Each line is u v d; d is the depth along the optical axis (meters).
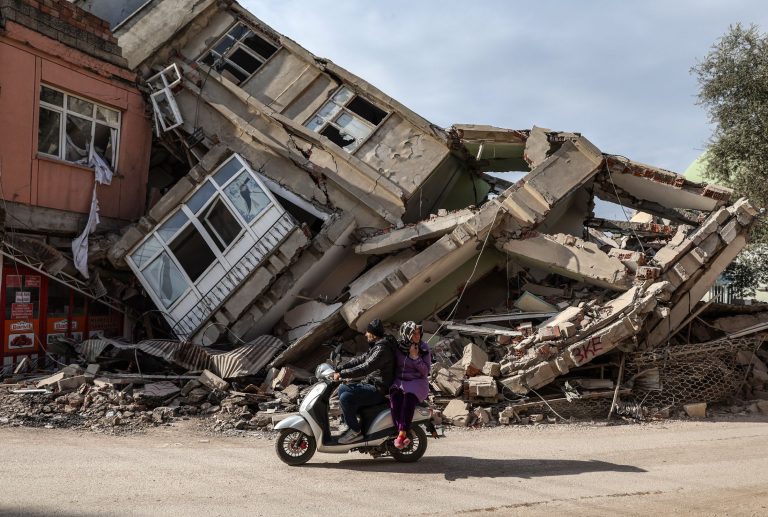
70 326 14.16
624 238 17.20
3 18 13.22
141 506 5.12
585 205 16.08
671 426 9.95
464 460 7.31
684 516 5.23
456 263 13.87
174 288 14.46
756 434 9.17
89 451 7.29
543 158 14.55
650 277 11.79
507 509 5.36
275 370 11.81
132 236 14.48
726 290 22.80
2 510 4.87
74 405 9.80
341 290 15.69
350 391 7.01
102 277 14.85
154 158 18.39
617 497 5.76
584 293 13.73
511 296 14.93
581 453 7.78
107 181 15.49
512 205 13.23
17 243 13.09
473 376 10.88
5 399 9.82
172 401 10.48
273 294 14.38
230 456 7.33
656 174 14.01
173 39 17.34
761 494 5.91
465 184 19.69
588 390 11.08
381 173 16.25
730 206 13.30
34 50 13.82
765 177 20.92
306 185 16.31
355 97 17.19
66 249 14.61
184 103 17.03
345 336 14.09
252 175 14.55
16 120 13.41
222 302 14.05
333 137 17.00
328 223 14.77
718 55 21.75
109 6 18.09
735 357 11.90
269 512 5.11
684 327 13.19
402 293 13.27
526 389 10.76
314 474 6.50
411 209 16.72
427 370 7.12
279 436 6.93
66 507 5.01
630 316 11.04
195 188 14.78
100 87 15.42
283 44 17.56
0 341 12.69
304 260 14.55
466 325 13.45
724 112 21.48
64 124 14.67
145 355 12.30
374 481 6.24
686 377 11.18
